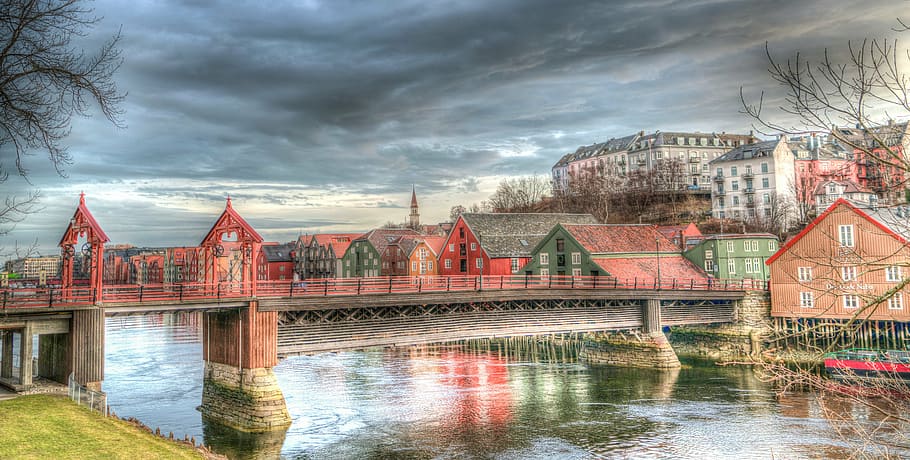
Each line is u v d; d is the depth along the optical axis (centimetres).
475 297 4756
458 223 8762
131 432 2459
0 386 3123
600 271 6669
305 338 4062
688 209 12694
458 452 3322
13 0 1802
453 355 6800
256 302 3800
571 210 13425
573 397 4575
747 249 7800
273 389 3806
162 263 15525
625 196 13288
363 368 5888
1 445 2025
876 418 3688
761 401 4334
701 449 3316
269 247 14838
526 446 3416
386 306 4366
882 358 4344
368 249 11244
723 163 11969
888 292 1187
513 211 15250
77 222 3569
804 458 3134
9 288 3042
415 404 4381
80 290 3278
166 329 9362
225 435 3612
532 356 6700
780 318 6172
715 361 6109
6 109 1844
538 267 7556
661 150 14000
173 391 4753
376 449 3375
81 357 3209
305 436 3597
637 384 5016
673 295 5969
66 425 2338
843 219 5547
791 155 11281
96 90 1962
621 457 3222
